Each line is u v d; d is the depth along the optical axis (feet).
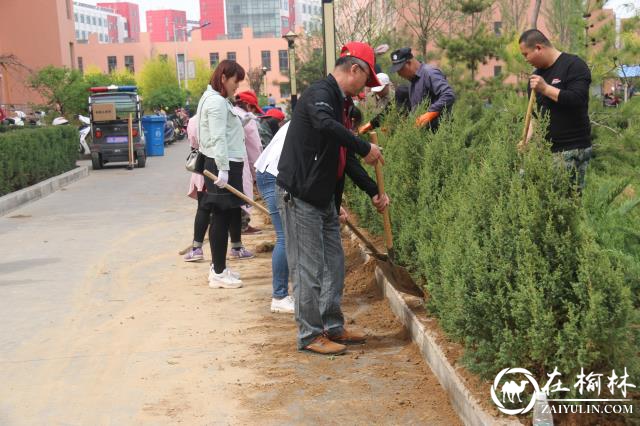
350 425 12.95
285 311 19.92
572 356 11.67
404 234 19.34
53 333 18.69
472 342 13.88
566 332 11.52
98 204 43.14
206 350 17.06
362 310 19.89
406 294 18.70
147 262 26.73
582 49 38.24
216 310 20.30
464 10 57.93
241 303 20.97
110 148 66.49
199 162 22.58
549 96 18.31
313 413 13.50
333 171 16.26
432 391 14.16
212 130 21.81
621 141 33.24
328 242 17.08
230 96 22.86
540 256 12.17
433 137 20.54
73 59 162.30
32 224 36.37
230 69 22.35
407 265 19.49
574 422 11.82
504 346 12.30
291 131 16.34
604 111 35.65
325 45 35.27
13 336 18.54
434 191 19.36
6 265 26.96
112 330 18.78
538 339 11.74
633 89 42.73
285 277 19.99
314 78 103.50
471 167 16.88
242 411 13.69
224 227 22.52
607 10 39.47
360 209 28.14
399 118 23.65
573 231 12.15
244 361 16.26
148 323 19.27
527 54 19.16
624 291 11.35
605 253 11.95
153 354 16.89
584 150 18.94
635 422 11.76
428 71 24.66
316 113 15.75
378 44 69.31
